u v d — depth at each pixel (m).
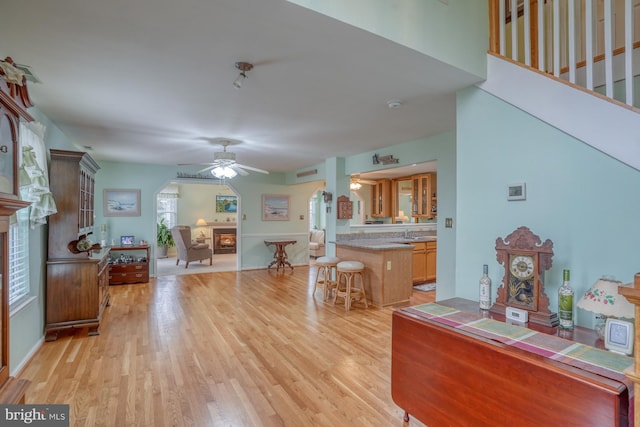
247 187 7.82
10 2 1.52
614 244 1.77
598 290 1.62
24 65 2.21
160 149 5.11
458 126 2.62
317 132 4.01
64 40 1.89
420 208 7.56
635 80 1.90
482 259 2.42
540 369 1.41
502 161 2.30
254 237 7.90
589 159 1.87
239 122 3.60
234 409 2.22
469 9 2.30
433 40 2.10
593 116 1.84
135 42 1.91
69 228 3.55
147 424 2.06
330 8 1.66
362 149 5.09
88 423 2.06
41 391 2.42
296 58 2.11
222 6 1.56
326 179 6.02
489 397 1.59
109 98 2.84
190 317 4.18
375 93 2.71
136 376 2.65
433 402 1.86
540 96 2.09
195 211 10.73
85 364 2.86
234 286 6.00
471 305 2.30
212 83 2.52
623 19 2.38
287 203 8.30
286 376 2.67
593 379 1.28
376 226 6.29
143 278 6.23
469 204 2.52
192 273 7.32
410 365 2.00
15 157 1.37
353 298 4.86
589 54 1.90
